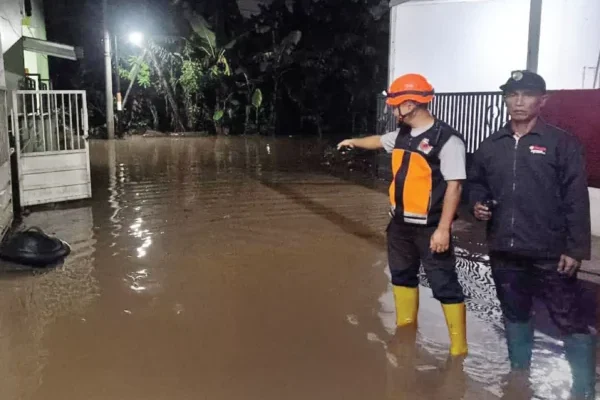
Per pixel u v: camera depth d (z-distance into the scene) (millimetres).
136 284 5352
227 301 4941
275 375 3658
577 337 3988
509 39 10867
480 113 9148
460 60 11422
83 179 9195
